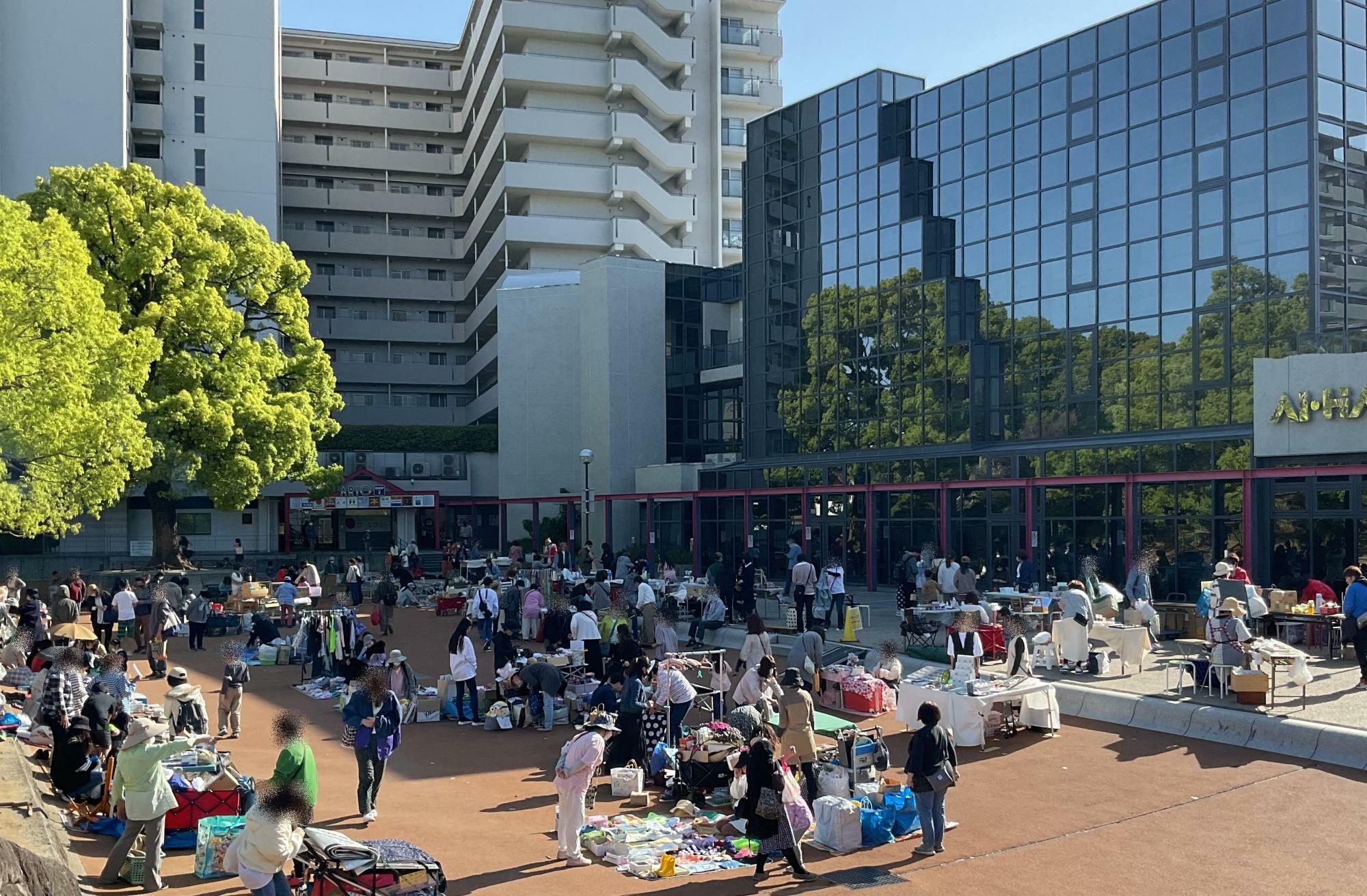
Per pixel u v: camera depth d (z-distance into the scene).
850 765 13.66
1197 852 11.61
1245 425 30.59
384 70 85.88
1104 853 11.63
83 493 26.53
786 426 46.75
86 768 12.70
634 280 53.94
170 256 41.00
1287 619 21.62
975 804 13.52
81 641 21.95
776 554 44.28
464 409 78.00
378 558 51.69
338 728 18.81
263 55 68.19
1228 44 32.00
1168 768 14.91
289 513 52.69
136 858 10.76
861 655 21.27
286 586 33.62
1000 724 17.12
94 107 60.16
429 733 18.39
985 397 38.66
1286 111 30.44
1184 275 32.91
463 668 19.17
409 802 14.00
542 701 18.83
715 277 56.34
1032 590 27.81
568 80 69.56
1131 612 23.22
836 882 10.91
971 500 36.78
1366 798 13.22
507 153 69.62
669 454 54.25
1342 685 18.05
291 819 8.73
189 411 38.94
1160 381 33.44
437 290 81.88
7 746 15.29
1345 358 25.42
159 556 43.00
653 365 54.12
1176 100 33.34
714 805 13.70
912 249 40.94
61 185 39.19
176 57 66.62
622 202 70.62
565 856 11.60
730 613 29.89
